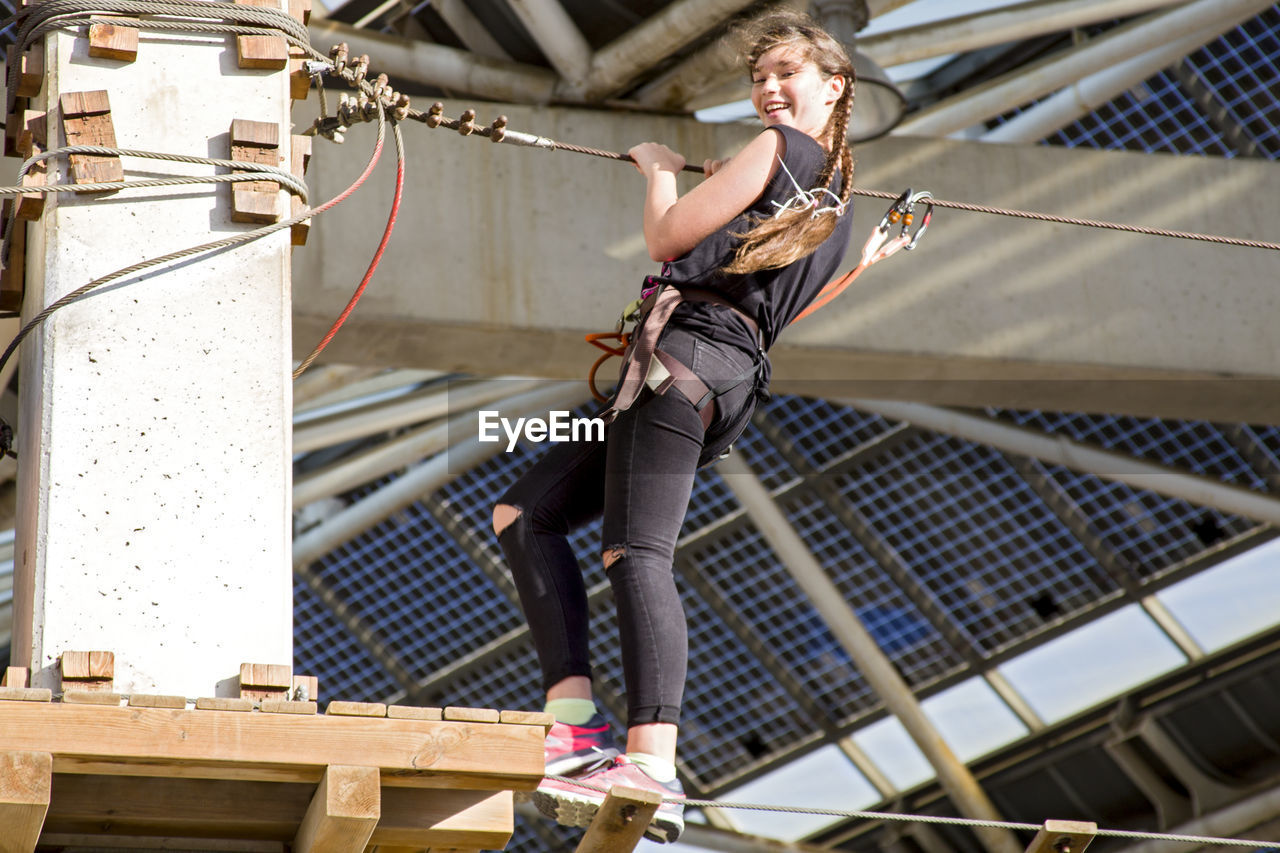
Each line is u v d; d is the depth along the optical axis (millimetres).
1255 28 35094
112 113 10453
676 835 10102
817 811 10656
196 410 9953
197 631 9508
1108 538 45312
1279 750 49625
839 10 26406
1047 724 50125
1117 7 30094
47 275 10102
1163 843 50312
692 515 45719
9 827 7930
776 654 48312
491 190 26984
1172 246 29766
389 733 8586
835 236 11039
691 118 28844
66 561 9438
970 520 44844
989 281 28766
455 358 26984
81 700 8148
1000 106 31594
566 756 9953
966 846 52250
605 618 46812
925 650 48219
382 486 44688
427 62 28188
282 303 10359
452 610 47156
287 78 10945
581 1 27891
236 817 8836
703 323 10430
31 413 10164
